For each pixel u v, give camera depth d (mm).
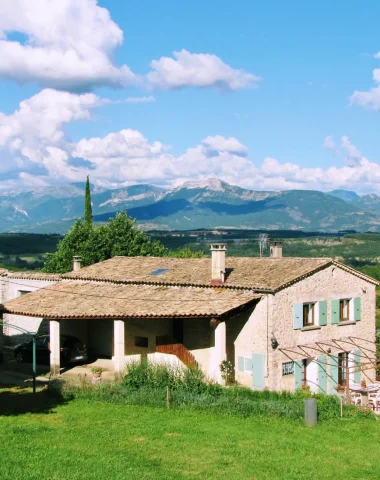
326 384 30203
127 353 31359
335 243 168000
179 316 26953
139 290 31828
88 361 33000
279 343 27906
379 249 154000
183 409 22422
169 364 26547
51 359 29250
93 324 34906
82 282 35781
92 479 14133
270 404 22625
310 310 30359
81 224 59969
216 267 29734
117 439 18141
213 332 28766
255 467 16047
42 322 37812
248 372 28281
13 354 34656
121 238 57375
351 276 32594
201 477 14961
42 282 38594
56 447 16734
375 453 18078
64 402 23328
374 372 33438
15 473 14180
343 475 15875
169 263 35625
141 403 23125
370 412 23562
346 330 32094
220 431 19531
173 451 17172
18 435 17969
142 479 14297
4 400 23609
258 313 28125
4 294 40719
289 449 17938
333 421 21891
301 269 29625
